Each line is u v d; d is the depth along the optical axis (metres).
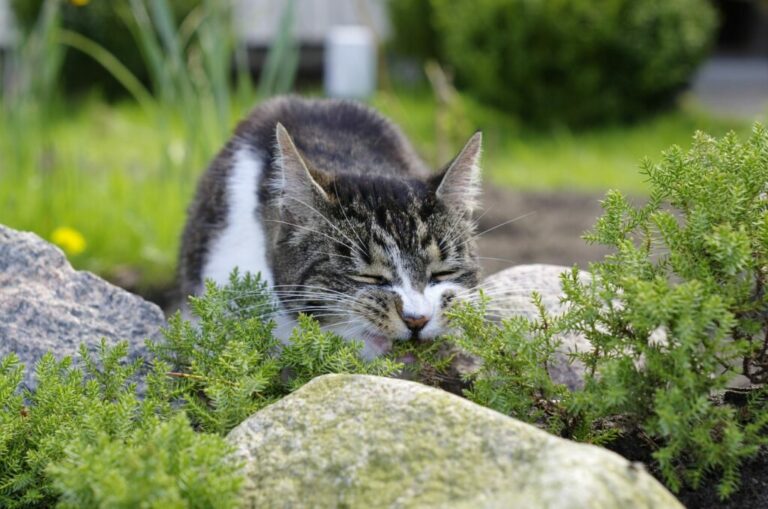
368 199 0.81
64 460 0.61
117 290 0.79
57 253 0.79
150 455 0.57
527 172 1.74
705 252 0.66
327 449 0.60
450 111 1.61
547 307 0.81
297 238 0.81
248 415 0.67
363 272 0.80
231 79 2.54
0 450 0.65
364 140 0.94
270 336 0.73
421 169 0.97
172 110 1.56
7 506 0.65
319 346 0.70
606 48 2.04
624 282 0.65
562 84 2.06
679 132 2.06
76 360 0.75
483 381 0.68
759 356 0.66
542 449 0.57
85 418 0.64
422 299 0.79
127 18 1.89
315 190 0.80
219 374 0.70
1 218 1.17
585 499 0.54
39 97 1.35
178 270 1.00
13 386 0.69
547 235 1.37
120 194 1.32
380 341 0.79
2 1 2.34
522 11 2.01
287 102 0.97
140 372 0.75
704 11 2.13
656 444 0.67
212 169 0.94
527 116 2.12
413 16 2.46
